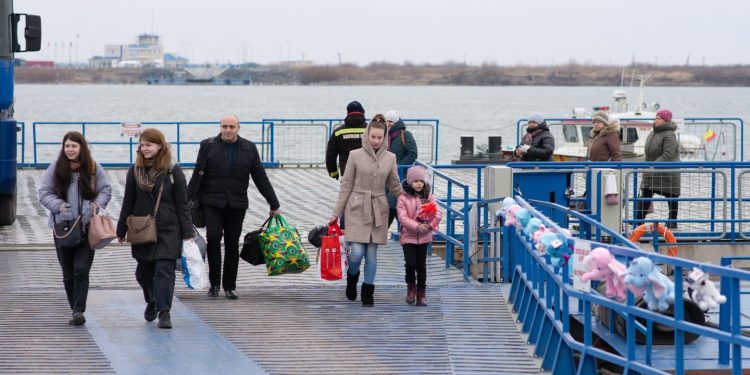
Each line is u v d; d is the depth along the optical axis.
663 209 29.17
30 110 150.75
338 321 16.36
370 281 17.33
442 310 17.25
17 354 14.05
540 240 13.81
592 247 12.62
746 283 22.38
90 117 128.75
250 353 14.37
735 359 10.79
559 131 60.53
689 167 23.69
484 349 14.88
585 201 22.92
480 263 20.86
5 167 24.95
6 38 24.67
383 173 17.11
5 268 19.95
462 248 21.73
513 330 15.98
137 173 15.22
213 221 17.39
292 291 18.53
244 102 194.75
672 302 11.80
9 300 17.34
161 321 15.52
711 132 44.94
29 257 21.00
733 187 23.70
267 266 17.78
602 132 26.81
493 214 19.91
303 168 41.00
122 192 32.50
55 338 14.93
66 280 15.71
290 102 196.88
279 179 37.16
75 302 15.55
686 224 26.81
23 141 39.72
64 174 15.11
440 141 74.12
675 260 11.27
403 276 19.98
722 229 25.30
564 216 22.02
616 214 22.34
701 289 10.90
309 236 18.14
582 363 12.91
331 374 13.44
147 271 15.78
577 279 12.95
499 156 42.84
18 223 25.84
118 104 179.88
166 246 15.30
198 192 17.42
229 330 15.63
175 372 13.36
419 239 17.39
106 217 15.27
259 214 28.28
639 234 22.44
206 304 17.38
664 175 24.81
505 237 19.48
